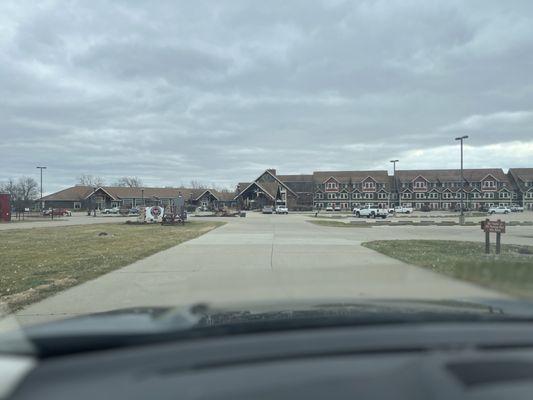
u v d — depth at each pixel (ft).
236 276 12.44
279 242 66.23
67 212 265.54
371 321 9.58
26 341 7.58
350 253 50.16
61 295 30.12
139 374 6.32
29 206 288.71
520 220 168.35
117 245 66.13
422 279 11.61
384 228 110.11
